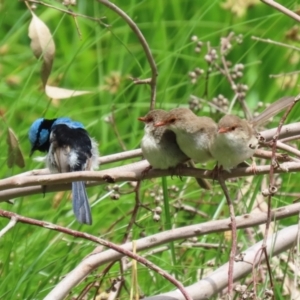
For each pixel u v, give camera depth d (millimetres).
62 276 10492
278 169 8773
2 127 13781
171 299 8484
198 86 14297
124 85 15578
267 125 13641
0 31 16281
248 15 16172
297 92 14016
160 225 11094
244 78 15727
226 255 10945
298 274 8945
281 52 15773
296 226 9352
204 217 12102
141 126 14719
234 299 9414
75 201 9648
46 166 11320
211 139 9094
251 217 8781
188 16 16562
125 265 10484
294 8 13703
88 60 16141
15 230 11211
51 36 9898
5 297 10031
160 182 12156
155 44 16188
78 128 10883
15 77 14945
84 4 16594
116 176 8766
